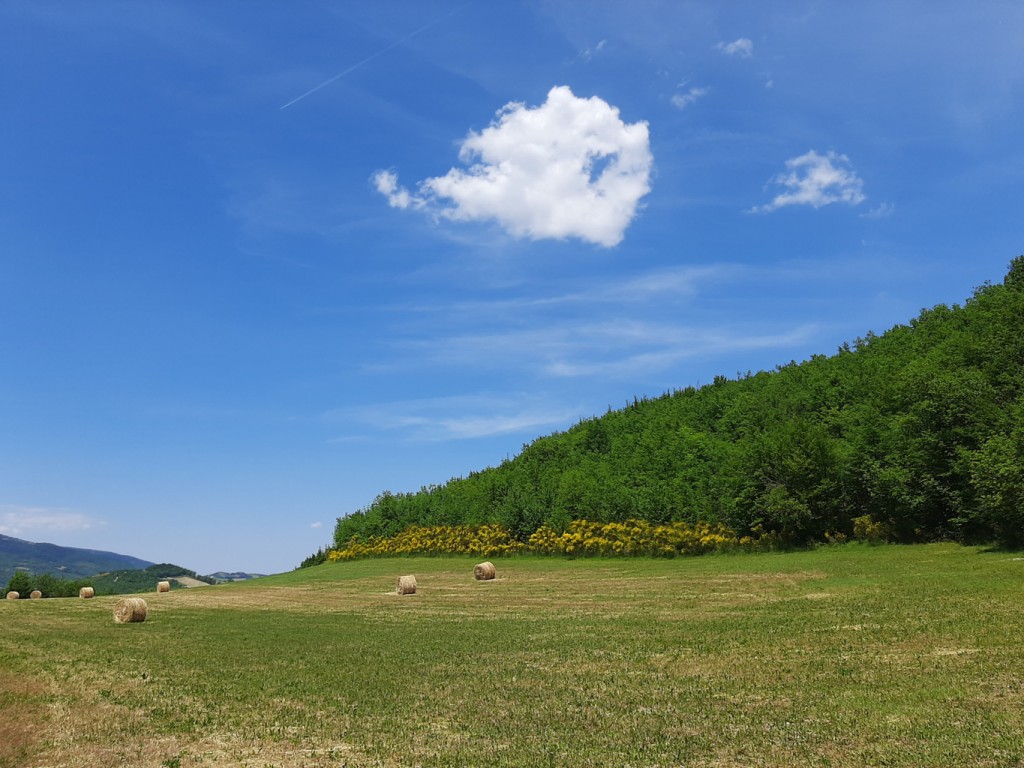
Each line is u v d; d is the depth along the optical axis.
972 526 44.31
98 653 22.31
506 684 15.50
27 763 11.29
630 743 10.87
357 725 12.73
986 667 13.93
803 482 51.47
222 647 23.05
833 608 23.83
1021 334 50.16
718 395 79.88
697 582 37.03
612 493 63.44
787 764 9.55
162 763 11.11
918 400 47.09
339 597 43.53
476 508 77.25
